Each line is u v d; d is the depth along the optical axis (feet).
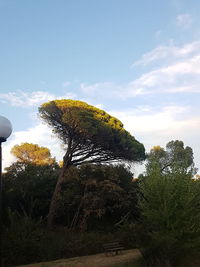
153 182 40.29
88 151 80.74
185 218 38.14
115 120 80.79
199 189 40.60
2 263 44.83
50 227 72.38
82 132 75.05
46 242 53.01
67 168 79.20
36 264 46.14
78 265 44.19
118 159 84.69
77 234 63.98
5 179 80.43
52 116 78.59
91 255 55.21
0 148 31.32
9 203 78.23
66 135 81.05
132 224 63.77
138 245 40.14
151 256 39.04
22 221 53.26
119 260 46.14
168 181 40.24
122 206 78.33
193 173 41.42
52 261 48.78
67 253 53.78
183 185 39.45
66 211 81.20
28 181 81.35
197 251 39.93
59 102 75.92
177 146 167.73
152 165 42.73
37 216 83.30
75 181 78.69
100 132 75.15
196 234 38.01
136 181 86.07
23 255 47.39
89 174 78.38
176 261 39.37
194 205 39.73
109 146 79.30
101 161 82.58
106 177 78.28
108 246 54.19
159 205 39.04
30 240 48.75
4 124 30.42
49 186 84.58
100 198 73.46
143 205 40.81
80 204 75.25
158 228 38.78
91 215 76.59
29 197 82.48
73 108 74.49
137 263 40.42
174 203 38.45
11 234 47.78
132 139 85.66
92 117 74.79
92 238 60.90
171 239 36.52
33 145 144.36
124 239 61.87
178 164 42.04
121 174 82.43
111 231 74.28
